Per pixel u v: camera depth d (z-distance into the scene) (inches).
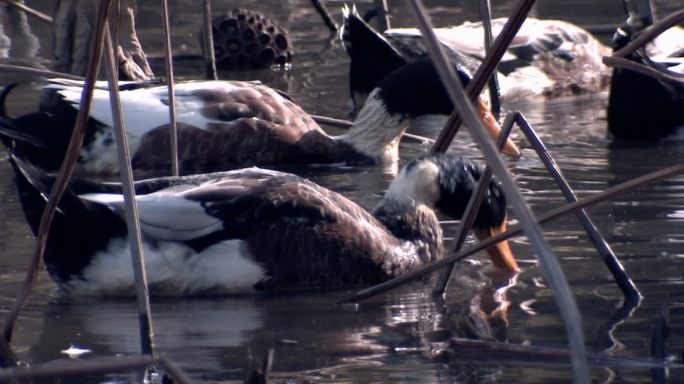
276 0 1152.2
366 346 334.3
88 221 386.6
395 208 438.0
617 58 339.6
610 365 311.6
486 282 403.9
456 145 635.5
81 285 392.5
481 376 305.0
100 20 282.2
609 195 349.7
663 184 524.1
